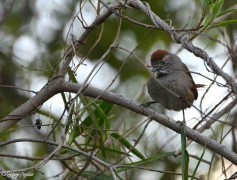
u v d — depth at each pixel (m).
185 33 9.26
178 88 11.70
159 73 11.86
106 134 10.26
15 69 16.22
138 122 14.90
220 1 8.83
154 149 14.78
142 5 8.97
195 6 16.16
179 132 9.44
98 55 15.94
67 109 9.85
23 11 16.48
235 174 9.59
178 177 15.04
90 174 9.60
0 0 15.94
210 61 7.67
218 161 14.20
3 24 16.11
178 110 12.06
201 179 10.09
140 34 16.41
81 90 9.08
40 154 14.72
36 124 9.61
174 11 16.00
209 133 13.52
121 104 9.51
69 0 16.53
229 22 8.98
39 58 16.39
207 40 15.72
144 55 16.73
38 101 9.73
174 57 12.06
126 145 10.57
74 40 9.85
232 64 10.57
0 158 14.50
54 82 9.67
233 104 10.40
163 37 16.73
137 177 15.00
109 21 16.17
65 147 9.02
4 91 15.86
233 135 10.81
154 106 14.54
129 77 16.52
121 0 9.73
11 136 14.47
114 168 8.68
